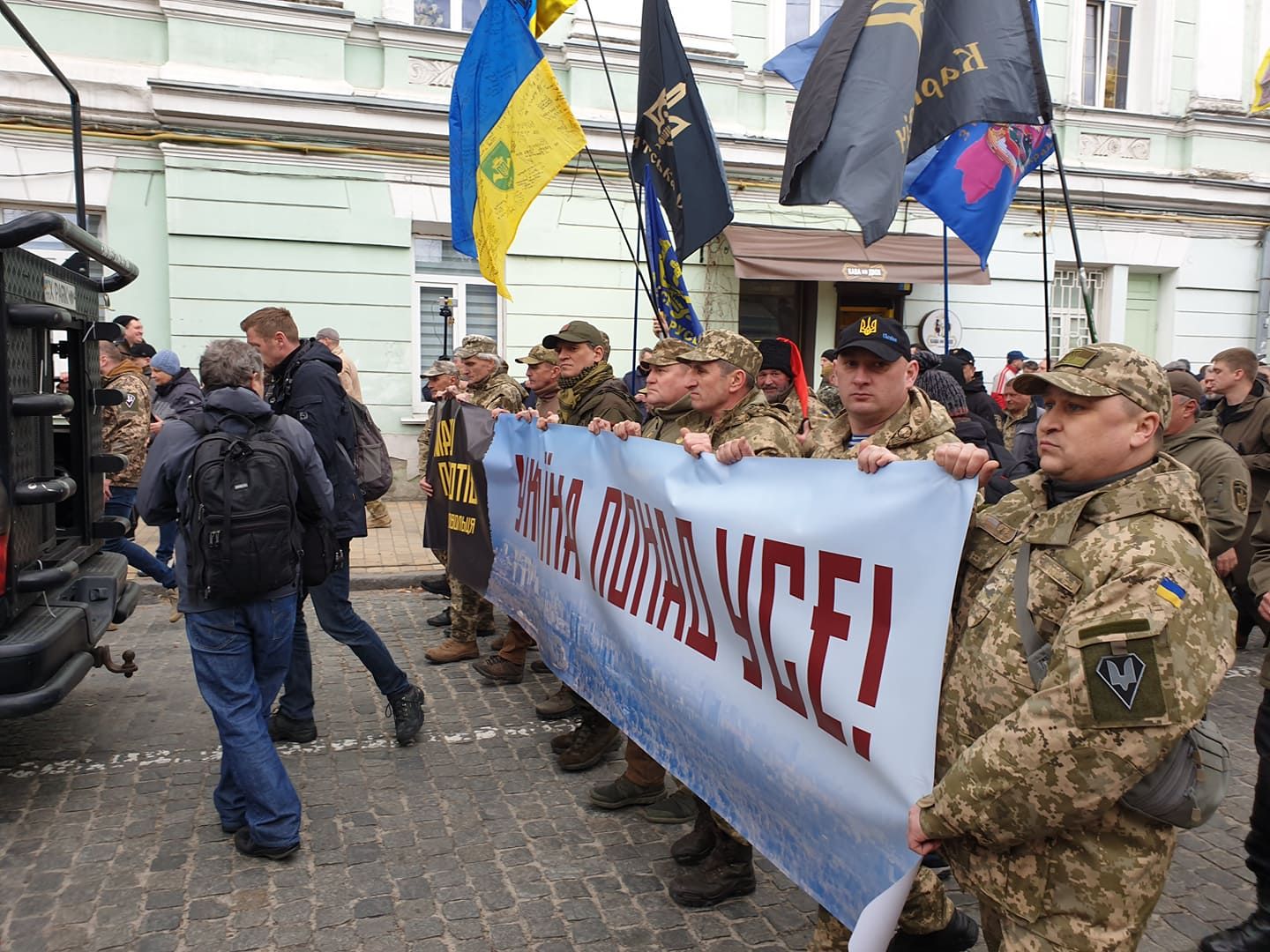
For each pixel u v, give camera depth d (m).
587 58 9.91
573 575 3.56
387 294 9.59
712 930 2.74
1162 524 1.55
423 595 6.88
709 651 2.53
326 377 3.78
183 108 8.66
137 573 6.95
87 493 4.36
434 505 5.38
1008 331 11.91
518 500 4.26
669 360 3.46
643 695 2.94
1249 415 5.21
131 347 6.80
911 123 3.01
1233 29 12.39
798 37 10.84
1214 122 12.34
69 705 4.49
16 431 3.43
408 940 2.67
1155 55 12.16
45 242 8.66
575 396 4.41
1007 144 3.73
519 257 9.96
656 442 2.86
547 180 4.34
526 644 4.91
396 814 3.43
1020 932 1.64
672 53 4.04
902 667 1.83
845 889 1.97
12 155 8.41
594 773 3.83
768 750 2.25
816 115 3.03
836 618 2.01
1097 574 1.55
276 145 8.98
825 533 2.04
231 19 8.82
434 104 9.40
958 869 1.76
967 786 1.58
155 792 3.59
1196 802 1.57
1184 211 12.44
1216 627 1.49
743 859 2.89
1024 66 2.99
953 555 1.74
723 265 10.63
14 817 3.38
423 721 4.30
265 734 3.12
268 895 2.88
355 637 3.93
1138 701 1.43
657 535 2.81
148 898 2.86
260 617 3.09
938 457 1.79
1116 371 1.61
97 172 8.68
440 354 10.04
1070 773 1.48
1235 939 2.61
